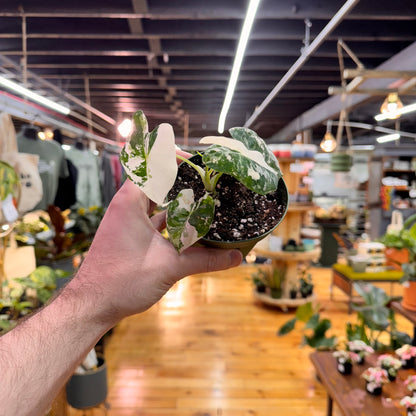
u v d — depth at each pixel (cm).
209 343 341
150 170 49
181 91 581
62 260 269
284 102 613
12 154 194
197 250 65
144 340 344
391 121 707
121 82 528
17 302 187
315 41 300
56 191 328
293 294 433
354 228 820
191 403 253
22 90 332
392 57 388
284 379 283
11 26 337
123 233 63
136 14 289
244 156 54
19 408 47
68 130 503
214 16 290
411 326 387
